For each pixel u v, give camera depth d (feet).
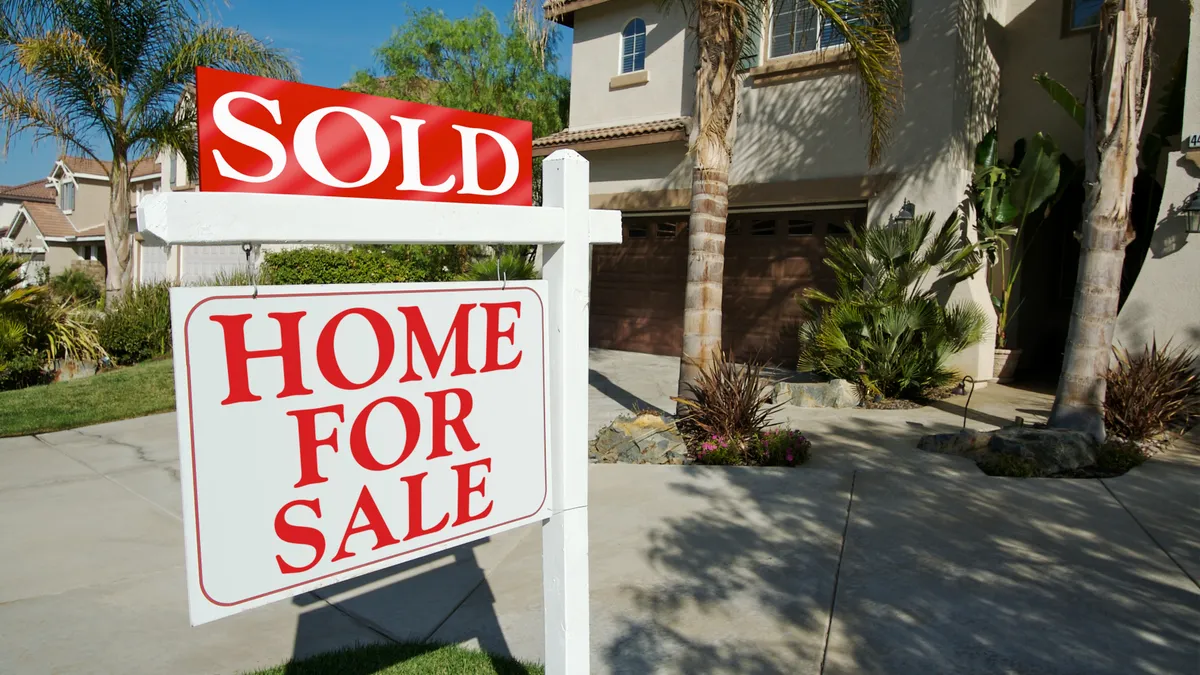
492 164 8.00
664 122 40.75
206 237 5.80
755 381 23.20
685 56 41.73
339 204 6.40
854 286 31.73
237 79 6.28
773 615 13.00
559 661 8.14
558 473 8.00
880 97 27.81
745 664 11.57
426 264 51.31
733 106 24.39
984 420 26.48
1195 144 26.27
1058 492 18.44
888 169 34.06
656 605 13.46
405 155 7.32
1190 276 26.50
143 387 35.14
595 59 46.14
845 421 26.53
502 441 7.63
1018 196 31.68
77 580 15.29
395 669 11.66
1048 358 41.09
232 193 5.95
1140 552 14.97
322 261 50.19
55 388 35.42
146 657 12.35
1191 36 26.66
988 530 16.22
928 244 32.48
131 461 23.90
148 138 43.27
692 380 24.44
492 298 7.51
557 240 7.77
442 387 7.20
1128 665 11.12
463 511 7.37
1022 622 12.43
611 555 15.61
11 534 17.74
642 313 45.62
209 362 5.88
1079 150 34.40
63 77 40.57
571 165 7.85
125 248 44.96
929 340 29.32
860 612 12.98
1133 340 27.63
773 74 37.58
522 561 15.94
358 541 6.72
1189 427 24.21
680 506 18.28
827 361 31.32
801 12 36.58
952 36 31.96
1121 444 21.45
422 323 7.04
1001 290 34.73
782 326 38.73
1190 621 12.35
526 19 25.52
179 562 16.19
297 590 6.39
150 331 44.06
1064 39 34.71
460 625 13.28
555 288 7.93
